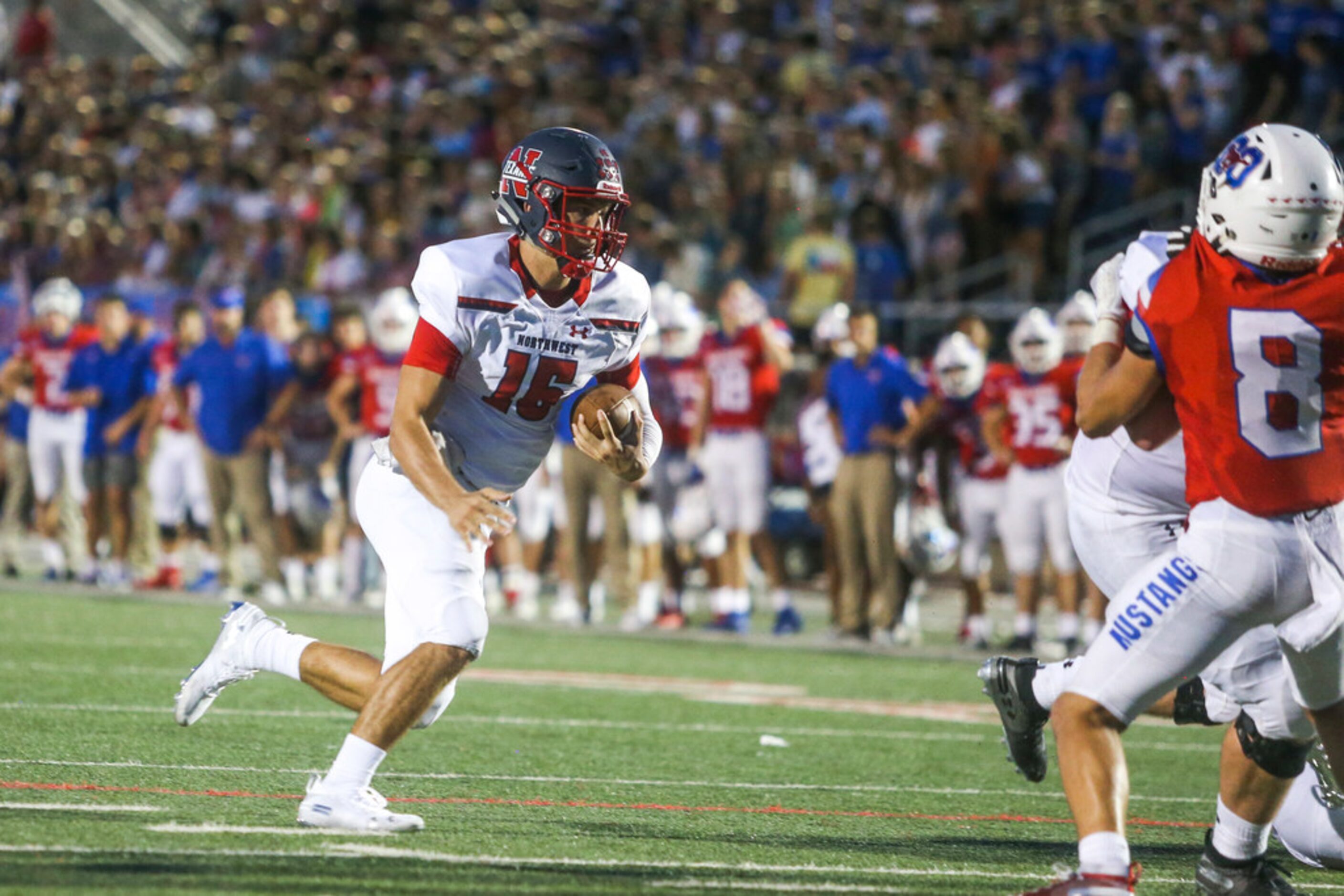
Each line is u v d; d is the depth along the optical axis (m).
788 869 14.36
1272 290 12.44
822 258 46.59
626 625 39.03
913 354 45.75
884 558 37.09
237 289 44.84
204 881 12.43
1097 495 16.11
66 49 81.62
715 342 38.66
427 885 12.77
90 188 65.44
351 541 41.12
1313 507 12.47
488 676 28.70
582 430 15.09
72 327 42.81
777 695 28.06
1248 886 14.45
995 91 53.56
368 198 56.78
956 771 21.02
